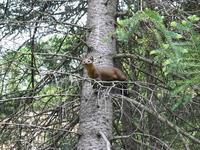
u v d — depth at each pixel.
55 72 6.93
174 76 7.23
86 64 7.25
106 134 7.65
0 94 8.81
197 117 8.64
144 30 7.47
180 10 7.81
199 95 5.70
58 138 8.32
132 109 8.51
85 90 7.87
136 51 9.11
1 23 8.34
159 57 4.73
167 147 7.41
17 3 9.41
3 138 8.09
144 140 8.42
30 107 8.38
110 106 7.90
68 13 9.71
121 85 7.69
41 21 8.01
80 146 7.62
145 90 8.67
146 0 8.07
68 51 9.23
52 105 8.51
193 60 4.42
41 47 9.47
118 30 4.64
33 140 8.02
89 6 8.90
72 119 8.59
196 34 4.45
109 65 8.19
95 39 8.38
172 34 4.41
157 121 8.36
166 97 8.09
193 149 8.66
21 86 9.43
